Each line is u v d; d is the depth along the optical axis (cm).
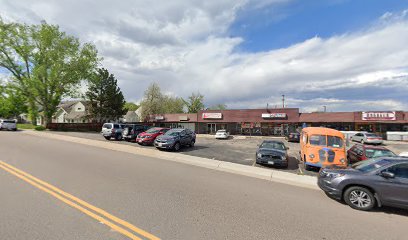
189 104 6272
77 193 591
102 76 4166
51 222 427
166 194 621
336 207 600
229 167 1102
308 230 448
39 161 983
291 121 3756
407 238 432
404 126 3294
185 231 416
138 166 992
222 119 4147
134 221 447
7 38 3262
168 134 1680
